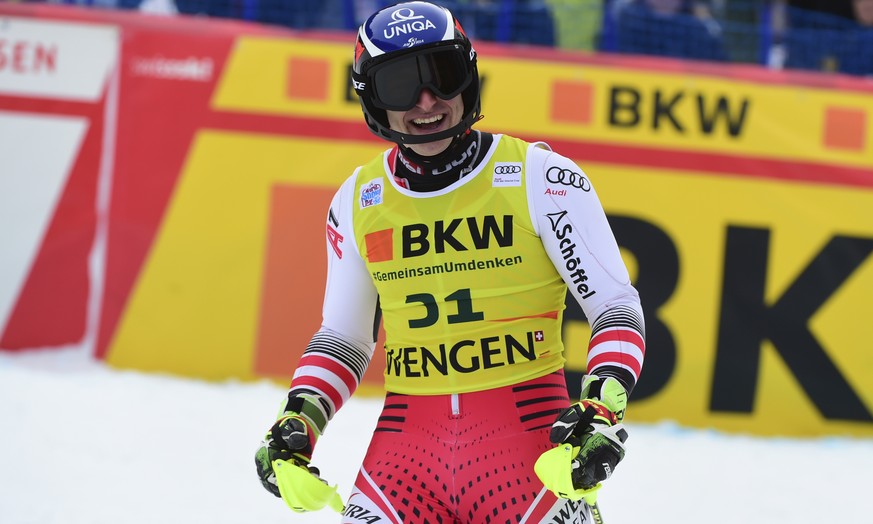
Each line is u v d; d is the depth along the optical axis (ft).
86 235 59.67
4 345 60.03
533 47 60.03
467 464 23.84
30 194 59.47
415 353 24.52
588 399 22.11
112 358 59.93
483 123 58.70
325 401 24.85
